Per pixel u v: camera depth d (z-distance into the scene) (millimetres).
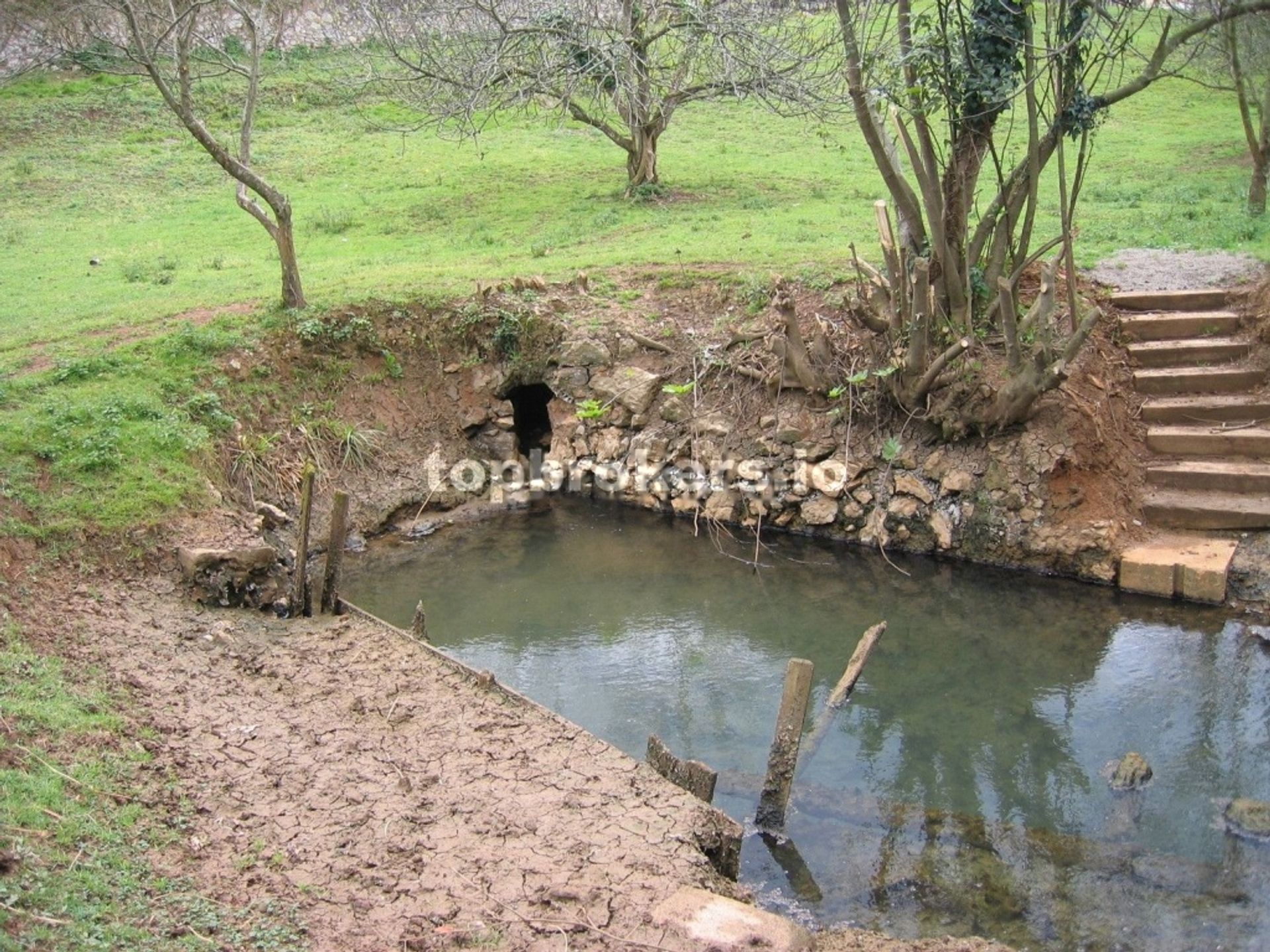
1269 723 9281
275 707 8625
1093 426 12242
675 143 25984
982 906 7301
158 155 25672
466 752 8008
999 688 10070
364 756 7938
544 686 10375
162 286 17125
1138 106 26734
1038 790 8609
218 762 7785
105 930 5711
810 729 9523
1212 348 13227
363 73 25344
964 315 12867
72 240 20578
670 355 14719
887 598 11828
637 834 7098
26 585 10008
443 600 12188
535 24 17766
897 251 12562
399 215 21422
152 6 16516
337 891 6461
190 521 11312
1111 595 11438
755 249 16641
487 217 20906
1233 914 7133
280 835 6984
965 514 12367
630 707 9969
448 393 15273
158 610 10227
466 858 6816
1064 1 11539
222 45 24891
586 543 13555
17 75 21484
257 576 10773
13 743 7344
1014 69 12148
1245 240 15414
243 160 14805
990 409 12234
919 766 8984
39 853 6203
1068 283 12461
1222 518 11797
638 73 18438
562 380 14906
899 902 7355
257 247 19672
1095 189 19375
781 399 13773
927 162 12375
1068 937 7000
